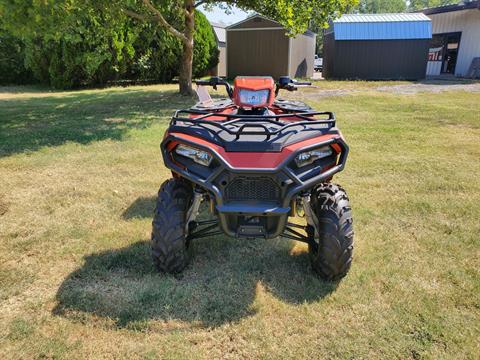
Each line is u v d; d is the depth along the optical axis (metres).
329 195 3.17
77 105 12.50
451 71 25.55
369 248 3.77
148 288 3.12
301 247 3.81
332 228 3.06
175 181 3.31
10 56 18.98
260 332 2.68
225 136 3.12
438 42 25.86
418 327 2.72
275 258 3.60
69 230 4.07
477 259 3.59
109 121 9.70
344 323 2.77
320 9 12.03
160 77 21.16
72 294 3.05
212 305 2.94
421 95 14.79
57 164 6.20
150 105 12.55
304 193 3.15
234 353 2.51
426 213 4.54
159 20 12.56
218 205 2.93
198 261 3.54
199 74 23.64
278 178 2.90
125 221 4.30
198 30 22.22
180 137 3.05
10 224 4.20
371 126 9.06
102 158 6.52
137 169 6.00
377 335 2.65
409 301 2.99
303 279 3.27
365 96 14.46
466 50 23.78
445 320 2.79
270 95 3.70
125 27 18.11
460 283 3.22
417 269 3.43
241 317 2.82
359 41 21.83
